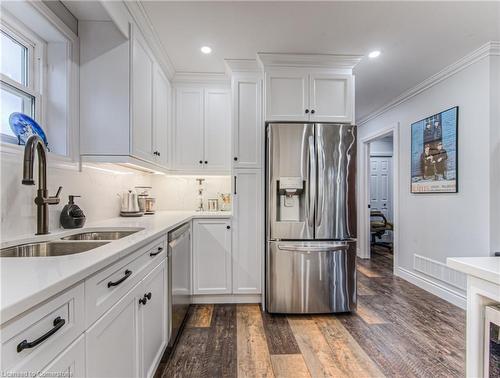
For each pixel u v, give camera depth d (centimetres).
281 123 249
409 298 285
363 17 196
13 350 57
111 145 179
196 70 280
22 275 72
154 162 230
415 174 327
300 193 249
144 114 206
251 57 254
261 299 268
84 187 189
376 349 190
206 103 293
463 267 92
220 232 267
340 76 260
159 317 162
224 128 294
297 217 254
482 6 184
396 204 363
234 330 217
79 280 78
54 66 167
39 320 64
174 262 193
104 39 178
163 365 171
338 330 217
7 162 128
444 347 193
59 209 163
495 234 235
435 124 295
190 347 191
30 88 157
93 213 201
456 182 267
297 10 188
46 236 136
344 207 249
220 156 293
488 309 86
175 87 290
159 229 160
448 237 278
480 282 88
